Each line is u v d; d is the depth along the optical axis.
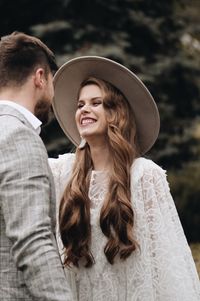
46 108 3.01
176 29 11.53
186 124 11.39
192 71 11.23
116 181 3.43
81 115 3.54
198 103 11.55
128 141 3.57
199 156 11.39
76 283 3.46
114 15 10.87
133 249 3.35
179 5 11.90
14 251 2.62
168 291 3.39
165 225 3.44
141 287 3.36
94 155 3.56
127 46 10.68
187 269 3.45
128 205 3.38
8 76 2.91
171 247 3.42
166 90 11.24
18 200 2.63
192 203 10.89
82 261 3.44
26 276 2.61
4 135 2.72
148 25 11.03
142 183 3.45
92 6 10.74
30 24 11.05
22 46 2.93
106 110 3.52
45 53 2.98
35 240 2.60
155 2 11.40
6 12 10.93
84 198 3.47
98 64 3.52
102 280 3.40
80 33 10.52
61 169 3.66
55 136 9.98
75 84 3.68
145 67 10.80
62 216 3.47
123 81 3.53
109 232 3.37
